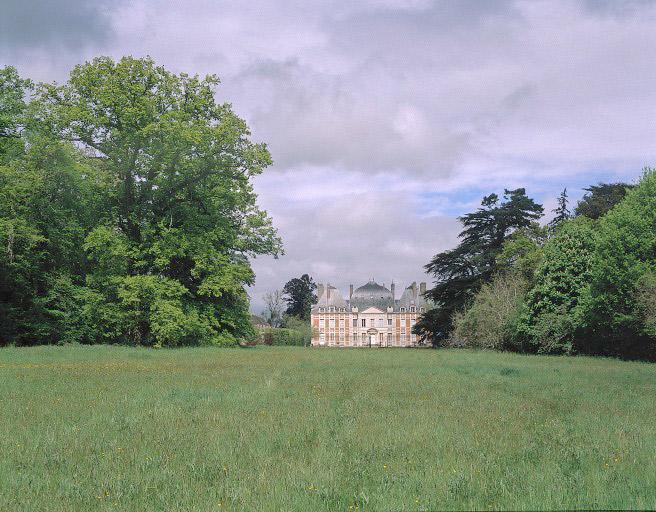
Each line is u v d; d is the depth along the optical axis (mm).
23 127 43281
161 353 33625
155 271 44531
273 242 52906
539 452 8891
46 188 42312
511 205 65875
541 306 47594
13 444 9305
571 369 26922
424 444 9438
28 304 44156
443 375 22594
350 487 7082
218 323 46781
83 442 9477
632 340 40625
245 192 49406
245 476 7566
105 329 45688
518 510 6199
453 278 66688
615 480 7383
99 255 42938
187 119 43625
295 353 41188
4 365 23891
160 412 12336
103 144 42125
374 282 156250
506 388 17906
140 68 42062
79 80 41312
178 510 6312
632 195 44094
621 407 13859
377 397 15422
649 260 40312
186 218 45656
